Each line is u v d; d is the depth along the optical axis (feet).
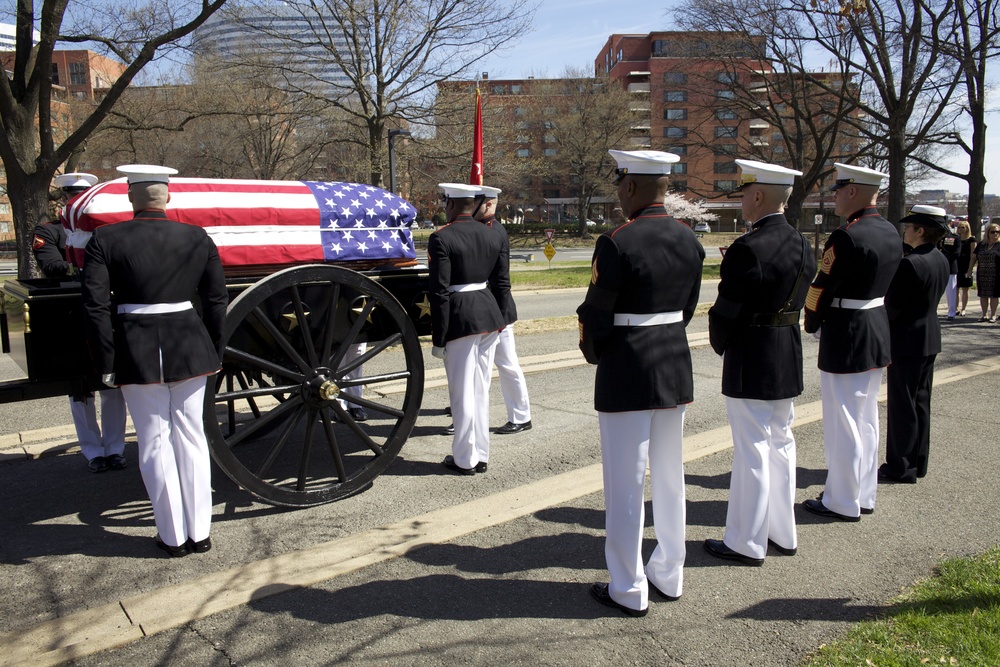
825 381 13.38
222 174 113.70
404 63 68.28
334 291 13.26
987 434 18.45
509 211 224.12
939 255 14.88
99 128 56.95
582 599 10.54
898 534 12.74
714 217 207.82
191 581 10.91
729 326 11.23
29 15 37.29
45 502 14.15
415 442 17.90
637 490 9.98
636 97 179.63
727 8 79.97
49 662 8.90
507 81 241.96
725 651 9.20
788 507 11.91
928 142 74.69
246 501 14.21
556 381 24.52
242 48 65.87
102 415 15.84
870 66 71.56
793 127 123.85
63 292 11.43
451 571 11.35
